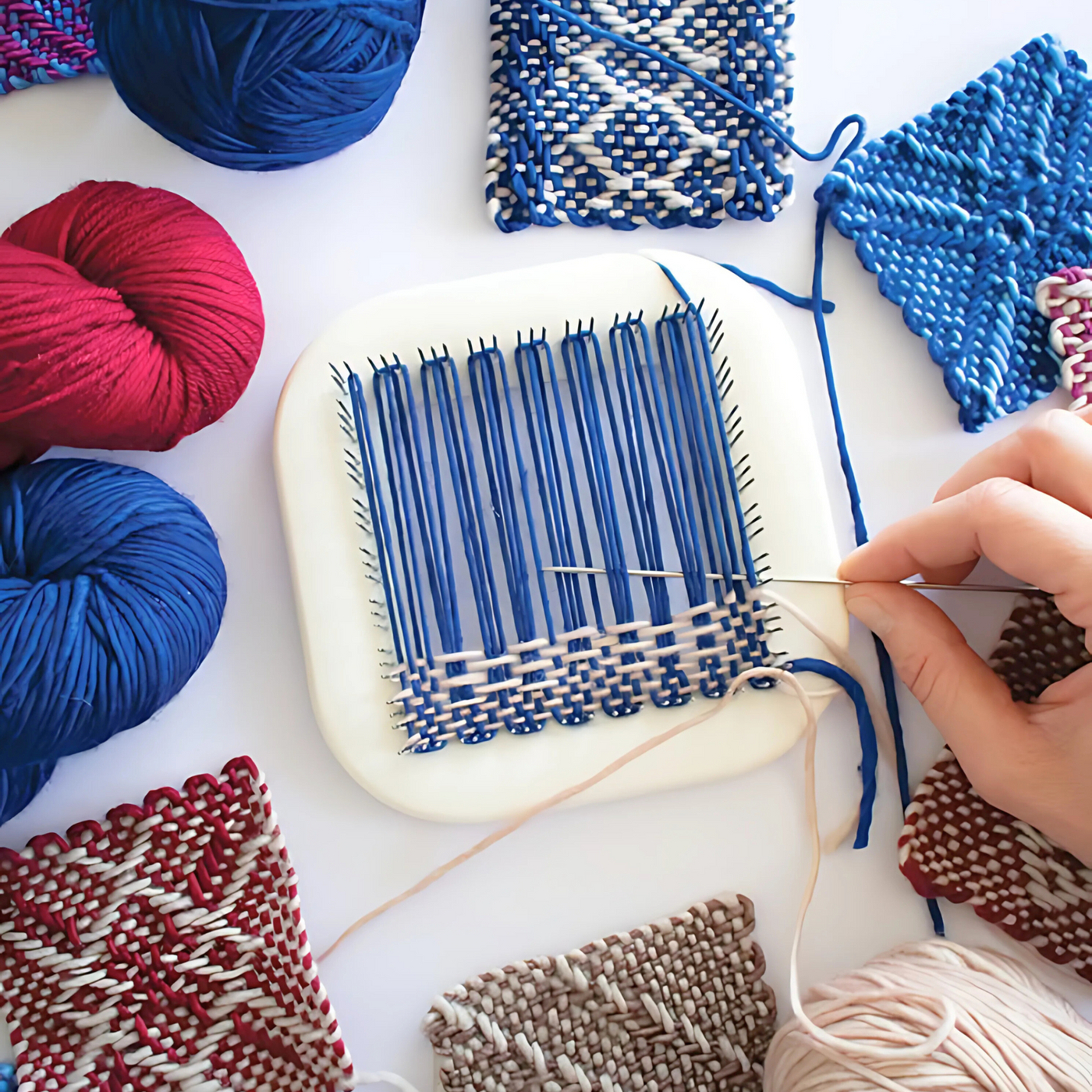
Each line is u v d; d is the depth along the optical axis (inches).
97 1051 20.9
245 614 22.5
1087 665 20.3
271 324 22.9
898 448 24.1
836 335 24.1
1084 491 20.1
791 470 22.2
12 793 20.1
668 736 21.4
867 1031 19.9
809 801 21.3
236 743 22.3
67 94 22.5
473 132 23.5
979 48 24.5
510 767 21.5
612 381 23.1
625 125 22.8
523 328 22.0
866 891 23.3
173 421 19.9
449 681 21.3
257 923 21.4
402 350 21.8
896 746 23.2
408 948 22.4
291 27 17.6
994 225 23.4
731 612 22.0
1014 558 19.5
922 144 23.3
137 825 21.1
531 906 22.6
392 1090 22.4
